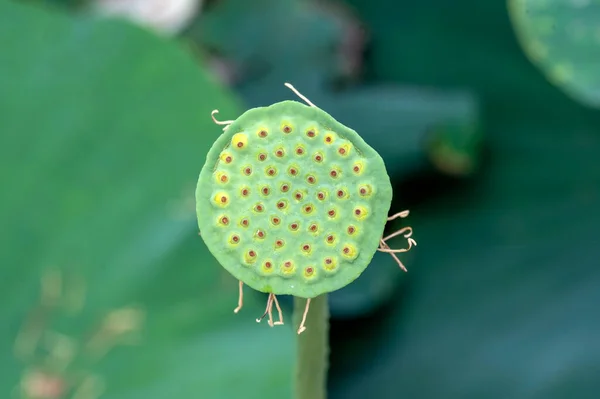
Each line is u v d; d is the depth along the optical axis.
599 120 1.20
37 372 0.92
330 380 1.08
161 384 0.91
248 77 1.24
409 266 1.15
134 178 0.95
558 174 1.19
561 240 1.14
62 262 0.94
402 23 1.29
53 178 0.95
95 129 0.96
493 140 1.23
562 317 1.07
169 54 0.97
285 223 0.66
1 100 0.96
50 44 0.98
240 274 0.66
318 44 1.25
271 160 0.66
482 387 1.04
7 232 0.94
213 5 1.28
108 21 0.98
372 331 1.11
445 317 1.11
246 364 0.91
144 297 0.93
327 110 1.19
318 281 0.66
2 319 0.93
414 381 1.06
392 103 1.18
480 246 1.16
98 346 0.92
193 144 0.96
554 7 0.87
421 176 1.17
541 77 1.23
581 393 1.00
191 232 0.94
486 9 1.26
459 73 1.26
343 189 0.66
